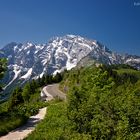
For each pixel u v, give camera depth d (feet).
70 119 96.37
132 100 75.25
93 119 84.28
